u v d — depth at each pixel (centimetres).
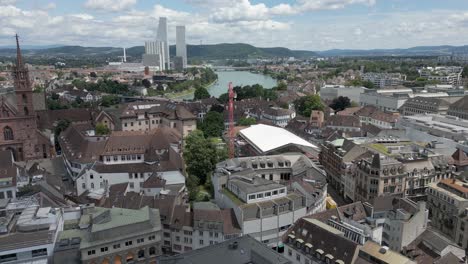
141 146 15200
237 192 11212
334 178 16075
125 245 8731
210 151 15538
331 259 8294
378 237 9581
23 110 16238
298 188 11919
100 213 9194
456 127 18738
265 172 13812
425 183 13588
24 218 8825
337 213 10438
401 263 7606
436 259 8456
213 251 8094
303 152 16712
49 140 17562
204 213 10462
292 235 9369
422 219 9981
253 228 10231
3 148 16050
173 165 13950
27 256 8062
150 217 9538
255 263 7638
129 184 13850
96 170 13638
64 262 8100
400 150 15200
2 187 11444
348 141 16362
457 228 10906
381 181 12862
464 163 14312
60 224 9281
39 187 11938
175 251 10700
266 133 19288
